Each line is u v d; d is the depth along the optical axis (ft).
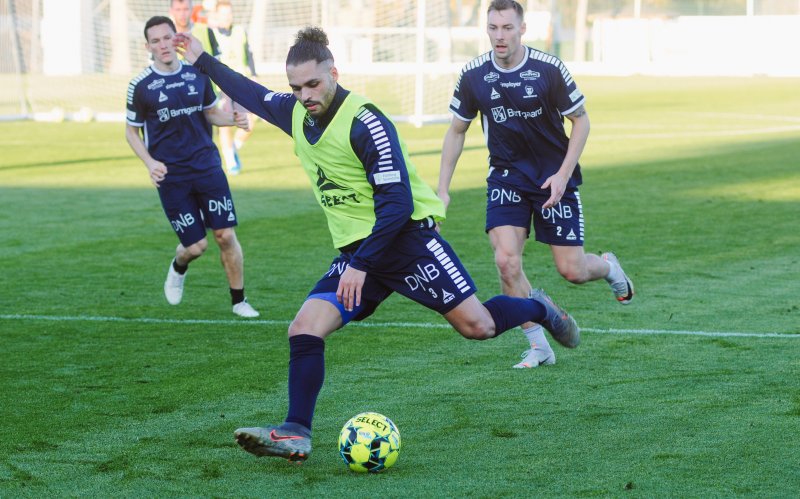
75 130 180.96
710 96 237.25
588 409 41.70
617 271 53.52
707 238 83.66
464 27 243.19
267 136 174.60
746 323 56.70
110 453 37.01
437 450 37.09
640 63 266.36
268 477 34.53
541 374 47.29
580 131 48.39
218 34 126.62
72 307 63.21
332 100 35.70
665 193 107.65
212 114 60.90
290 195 109.91
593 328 56.18
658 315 59.00
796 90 248.11
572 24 270.26
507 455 36.35
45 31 232.53
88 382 46.65
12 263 77.30
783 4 254.06
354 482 33.94
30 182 120.67
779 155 136.67
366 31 204.33
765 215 93.91
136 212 100.17
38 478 34.50
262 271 74.02
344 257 37.96
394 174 34.99
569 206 50.11
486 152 149.48
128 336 55.98
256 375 47.88
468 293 38.27
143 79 59.47
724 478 33.68
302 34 34.94
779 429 38.60
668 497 32.12
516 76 48.06
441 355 51.08
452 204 103.09
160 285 69.92
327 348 52.54
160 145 60.08
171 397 44.24
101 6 224.53
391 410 42.01
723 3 259.39
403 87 221.25
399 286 38.04
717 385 44.86
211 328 57.93
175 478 34.47
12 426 40.16
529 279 69.82
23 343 54.29
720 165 128.67
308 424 35.32
